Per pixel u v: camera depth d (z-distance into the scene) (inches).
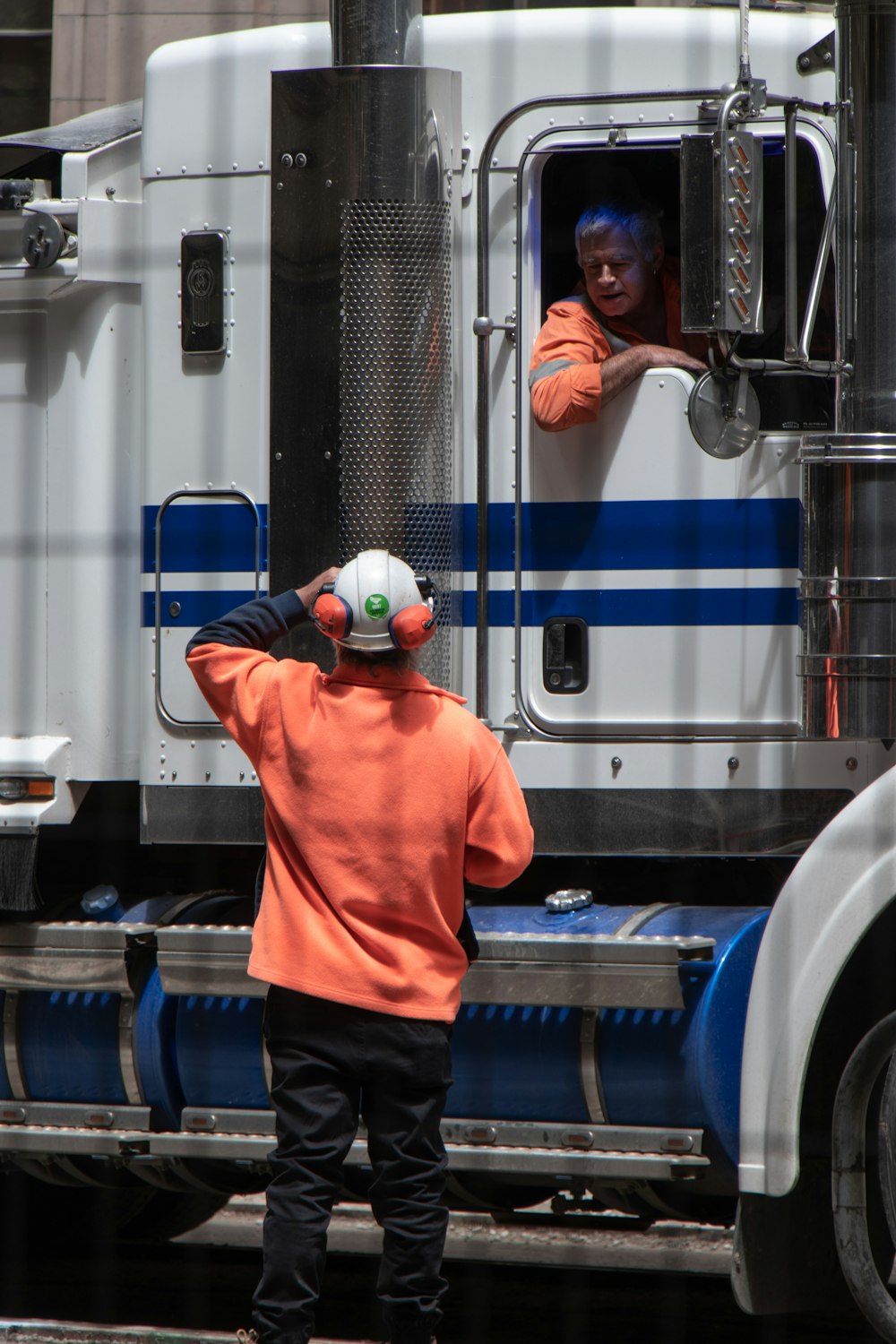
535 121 599.8
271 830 511.8
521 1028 581.3
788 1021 539.5
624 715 595.5
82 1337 594.6
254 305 630.5
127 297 657.0
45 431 663.8
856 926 536.4
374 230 581.9
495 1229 814.5
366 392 584.1
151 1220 807.7
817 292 557.9
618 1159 560.4
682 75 596.4
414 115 580.1
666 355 593.6
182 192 639.1
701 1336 658.8
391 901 494.6
